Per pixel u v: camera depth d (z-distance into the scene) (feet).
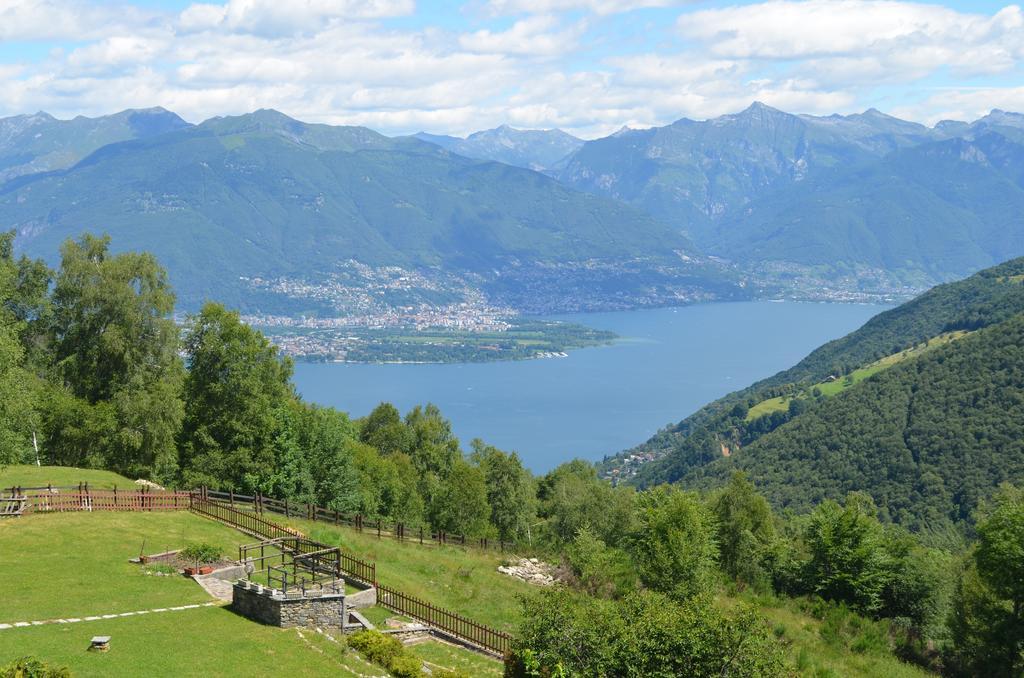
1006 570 154.81
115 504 157.38
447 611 128.16
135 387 220.43
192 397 222.48
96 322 222.48
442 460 348.59
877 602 186.80
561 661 87.76
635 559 190.29
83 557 126.00
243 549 131.85
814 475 524.11
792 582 200.54
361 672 98.17
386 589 127.95
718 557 203.10
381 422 366.84
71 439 211.61
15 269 232.73
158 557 127.95
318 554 125.08
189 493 167.12
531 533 308.60
